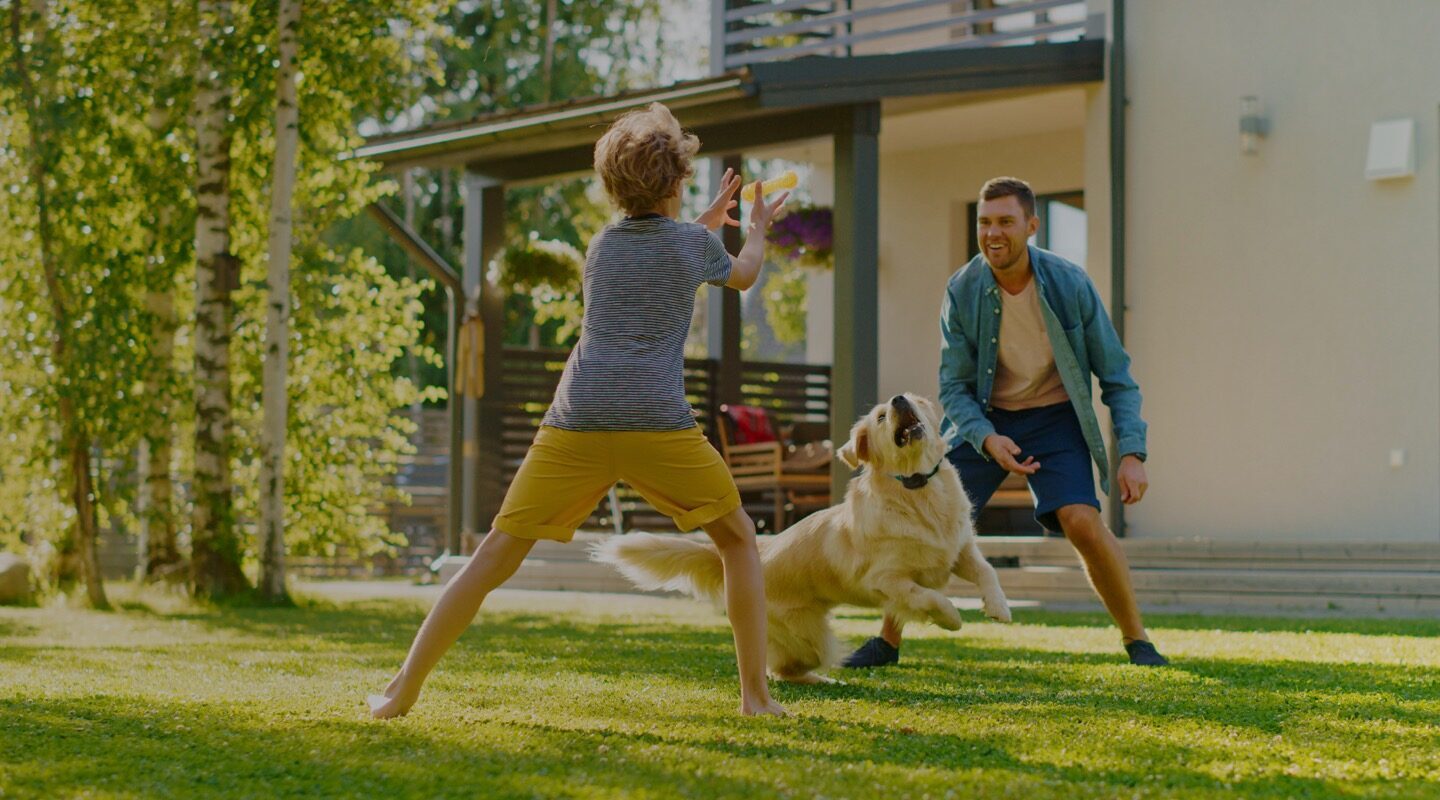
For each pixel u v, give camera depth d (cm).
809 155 1309
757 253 373
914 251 1316
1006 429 534
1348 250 955
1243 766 285
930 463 459
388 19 1030
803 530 479
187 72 993
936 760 293
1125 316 1045
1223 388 1004
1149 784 267
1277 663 509
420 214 2844
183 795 258
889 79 988
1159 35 1030
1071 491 517
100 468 1052
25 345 1055
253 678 475
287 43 989
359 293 1250
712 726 341
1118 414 523
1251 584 885
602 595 1137
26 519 1138
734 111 994
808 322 1433
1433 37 925
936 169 1304
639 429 340
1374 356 945
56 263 1020
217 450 1069
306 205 1151
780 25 1153
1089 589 932
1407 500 930
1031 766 286
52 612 970
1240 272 997
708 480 346
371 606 1033
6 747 313
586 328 351
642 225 351
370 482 1266
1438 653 553
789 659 467
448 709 376
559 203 2734
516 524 348
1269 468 984
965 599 957
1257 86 990
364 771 279
